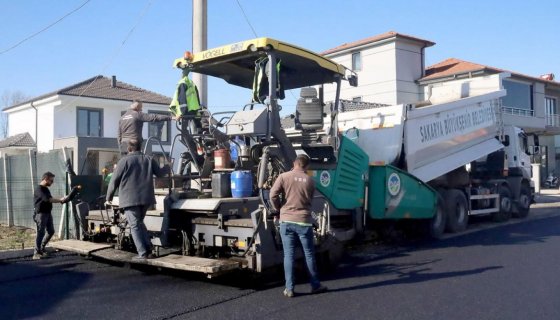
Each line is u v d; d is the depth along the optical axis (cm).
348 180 959
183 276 809
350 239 971
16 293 713
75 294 705
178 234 817
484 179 1522
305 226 679
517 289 708
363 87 3497
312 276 693
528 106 3578
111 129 3117
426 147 1182
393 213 1064
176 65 880
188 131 868
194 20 1244
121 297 688
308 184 683
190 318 593
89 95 2978
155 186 883
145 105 3119
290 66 863
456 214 1311
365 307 630
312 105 895
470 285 734
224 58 826
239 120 762
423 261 920
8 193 1484
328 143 895
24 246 1106
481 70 3216
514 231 1320
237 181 768
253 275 768
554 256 946
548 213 1808
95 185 1173
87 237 952
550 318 584
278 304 646
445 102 1337
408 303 646
